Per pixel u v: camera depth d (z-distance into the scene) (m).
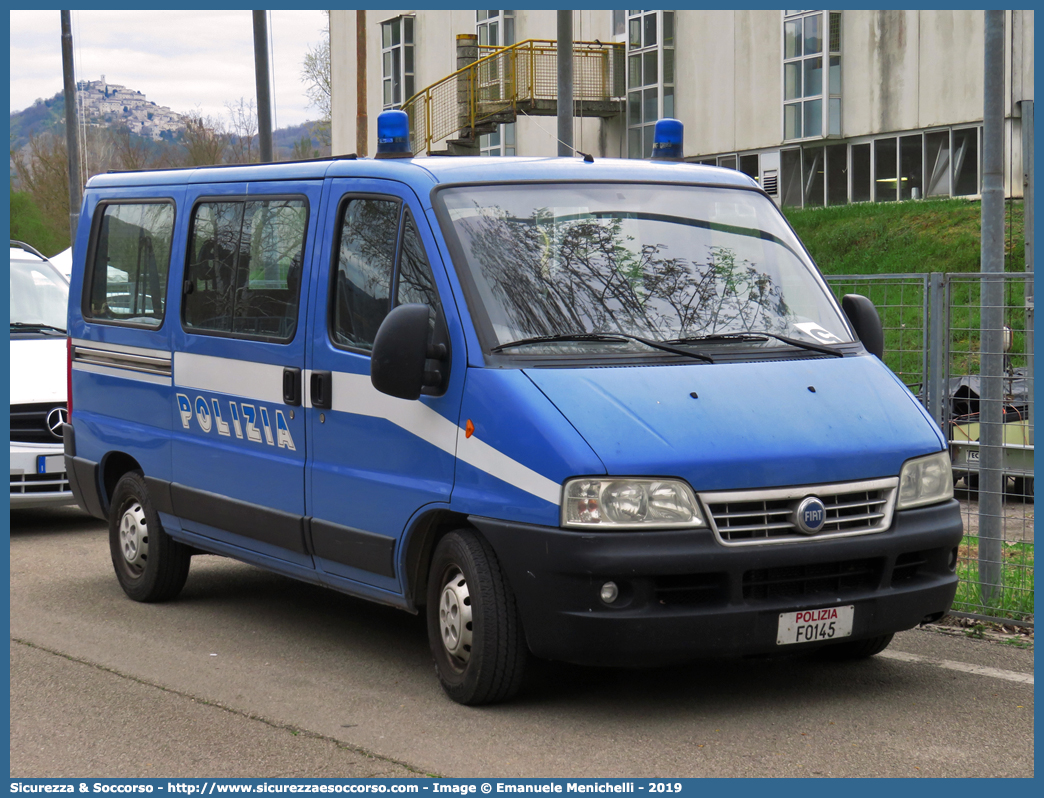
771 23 28.17
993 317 7.10
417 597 5.94
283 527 6.62
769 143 28.47
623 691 5.84
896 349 8.11
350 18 40.03
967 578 7.28
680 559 5.04
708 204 6.48
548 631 5.18
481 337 5.55
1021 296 7.24
